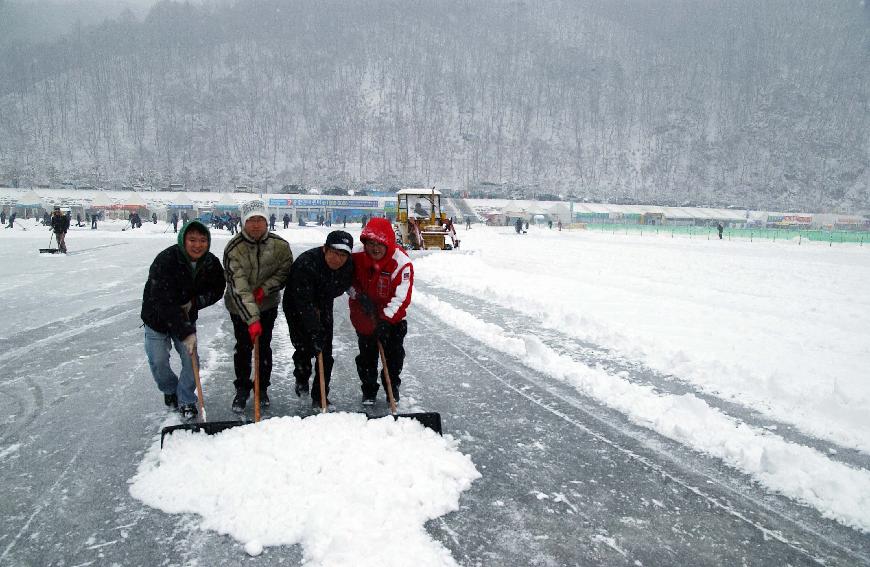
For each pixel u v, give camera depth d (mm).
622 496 3258
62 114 157250
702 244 36375
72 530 2848
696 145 182125
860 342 7078
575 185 153375
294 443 3525
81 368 5742
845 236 41781
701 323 8227
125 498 3150
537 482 3398
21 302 9836
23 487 3271
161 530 2846
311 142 164250
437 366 5895
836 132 183000
